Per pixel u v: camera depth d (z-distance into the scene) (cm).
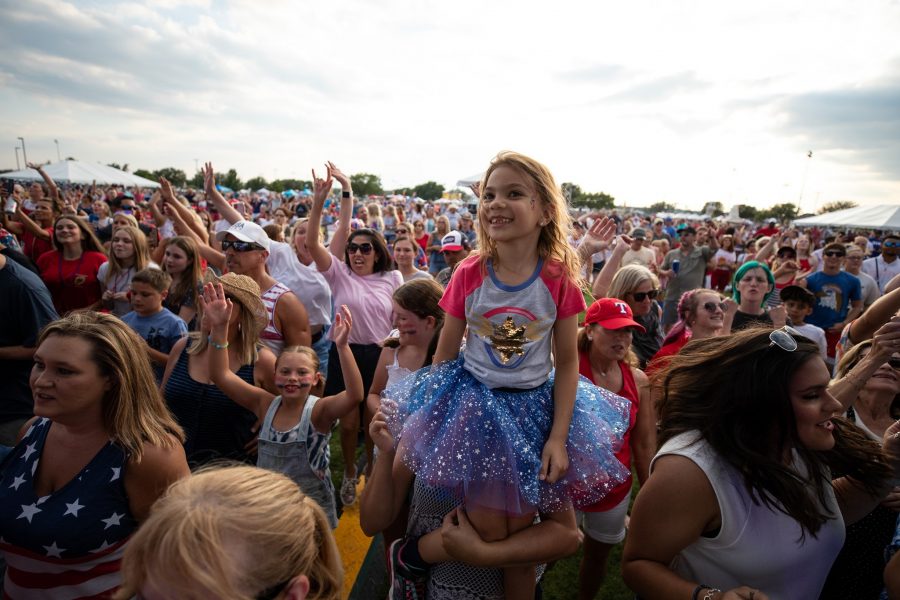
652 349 429
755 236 2919
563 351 168
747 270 465
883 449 192
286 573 111
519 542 161
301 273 467
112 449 182
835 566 199
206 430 295
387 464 201
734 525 155
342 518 387
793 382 155
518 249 165
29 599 182
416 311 319
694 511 157
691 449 162
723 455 158
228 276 312
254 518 109
